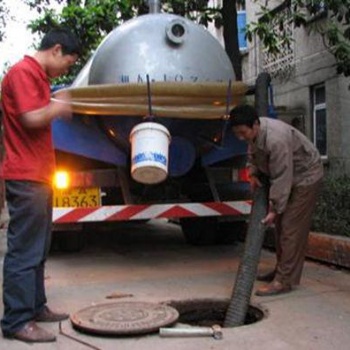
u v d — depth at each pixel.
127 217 4.92
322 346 2.94
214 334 3.08
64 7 8.08
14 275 3.03
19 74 2.95
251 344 2.98
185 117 4.53
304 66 9.24
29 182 3.01
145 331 3.12
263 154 3.79
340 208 5.46
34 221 3.03
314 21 8.30
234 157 5.22
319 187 3.96
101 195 4.97
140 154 4.16
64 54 3.07
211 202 5.21
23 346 2.99
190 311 3.85
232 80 4.85
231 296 3.74
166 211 4.99
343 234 5.11
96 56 4.87
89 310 3.49
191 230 6.04
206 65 4.76
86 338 3.11
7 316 3.07
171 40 4.69
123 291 4.10
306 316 3.43
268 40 7.30
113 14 7.75
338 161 8.37
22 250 3.04
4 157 3.13
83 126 4.77
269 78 4.81
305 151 3.93
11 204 3.04
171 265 5.03
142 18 4.83
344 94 8.27
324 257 4.91
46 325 3.32
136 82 4.57
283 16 7.95
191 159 4.89
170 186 5.22
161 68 4.65
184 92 4.50
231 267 4.90
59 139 4.73
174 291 4.08
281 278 3.94
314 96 9.23
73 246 5.55
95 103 4.44
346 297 3.85
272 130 3.76
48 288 4.20
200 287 4.19
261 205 3.93
